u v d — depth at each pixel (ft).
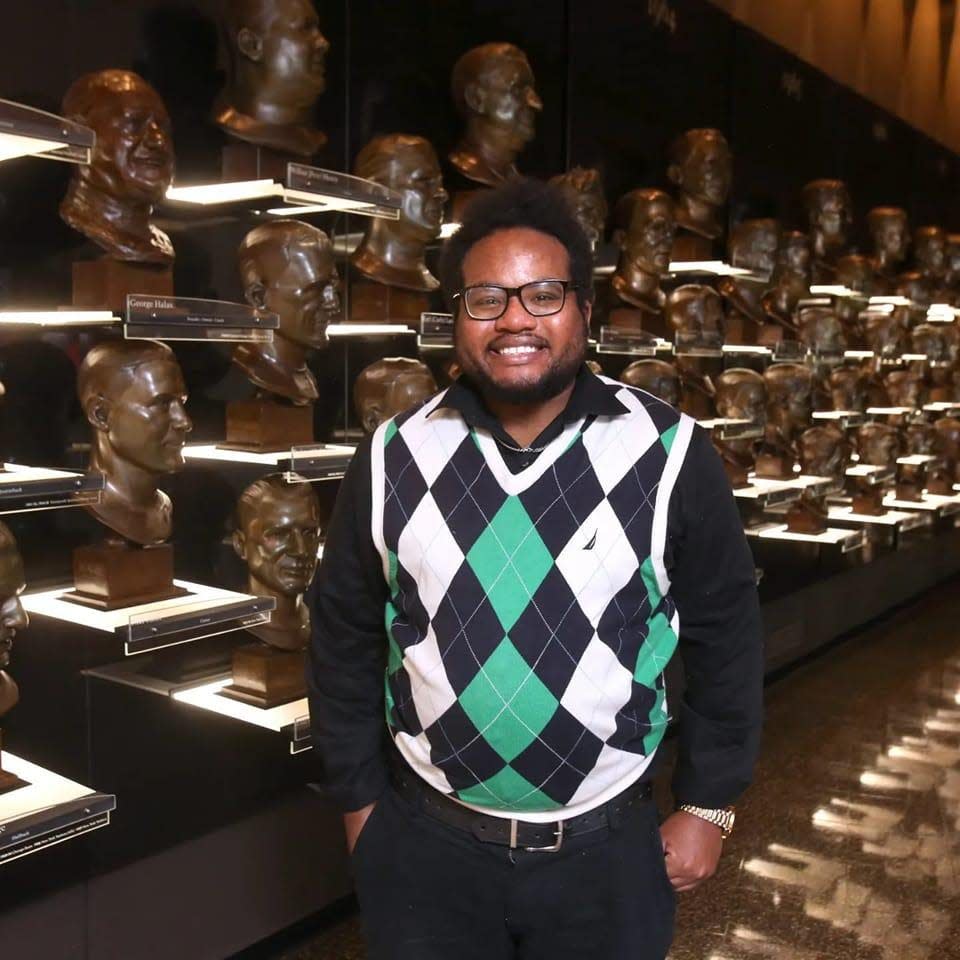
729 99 13.48
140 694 7.20
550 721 3.87
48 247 6.63
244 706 7.46
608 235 11.67
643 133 12.03
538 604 3.88
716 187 12.34
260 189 7.36
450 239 4.19
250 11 7.32
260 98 7.41
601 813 4.12
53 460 6.83
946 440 18.78
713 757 4.36
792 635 15.24
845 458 15.05
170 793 7.37
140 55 7.14
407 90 9.16
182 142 7.45
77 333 6.88
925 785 11.06
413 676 4.07
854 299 16.25
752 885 8.87
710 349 12.19
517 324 3.88
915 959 7.78
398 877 4.30
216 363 7.77
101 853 6.95
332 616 4.45
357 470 4.33
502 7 10.02
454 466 4.06
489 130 9.28
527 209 4.01
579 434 4.04
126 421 6.61
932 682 14.66
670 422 4.09
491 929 4.21
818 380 15.52
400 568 4.09
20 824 5.69
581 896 4.12
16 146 5.62
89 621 6.51
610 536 3.92
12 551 5.79
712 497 4.10
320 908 8.46
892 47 18.43
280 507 7.48
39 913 6.61
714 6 13.08
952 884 8.91
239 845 7.86
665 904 4.28
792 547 14.85
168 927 7.39
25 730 6.63
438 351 9.53
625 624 3.97
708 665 4.33
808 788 10.96
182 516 7.61
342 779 4.49
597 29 11.23
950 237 19.06
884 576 18.40
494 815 4.11
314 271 7.50
